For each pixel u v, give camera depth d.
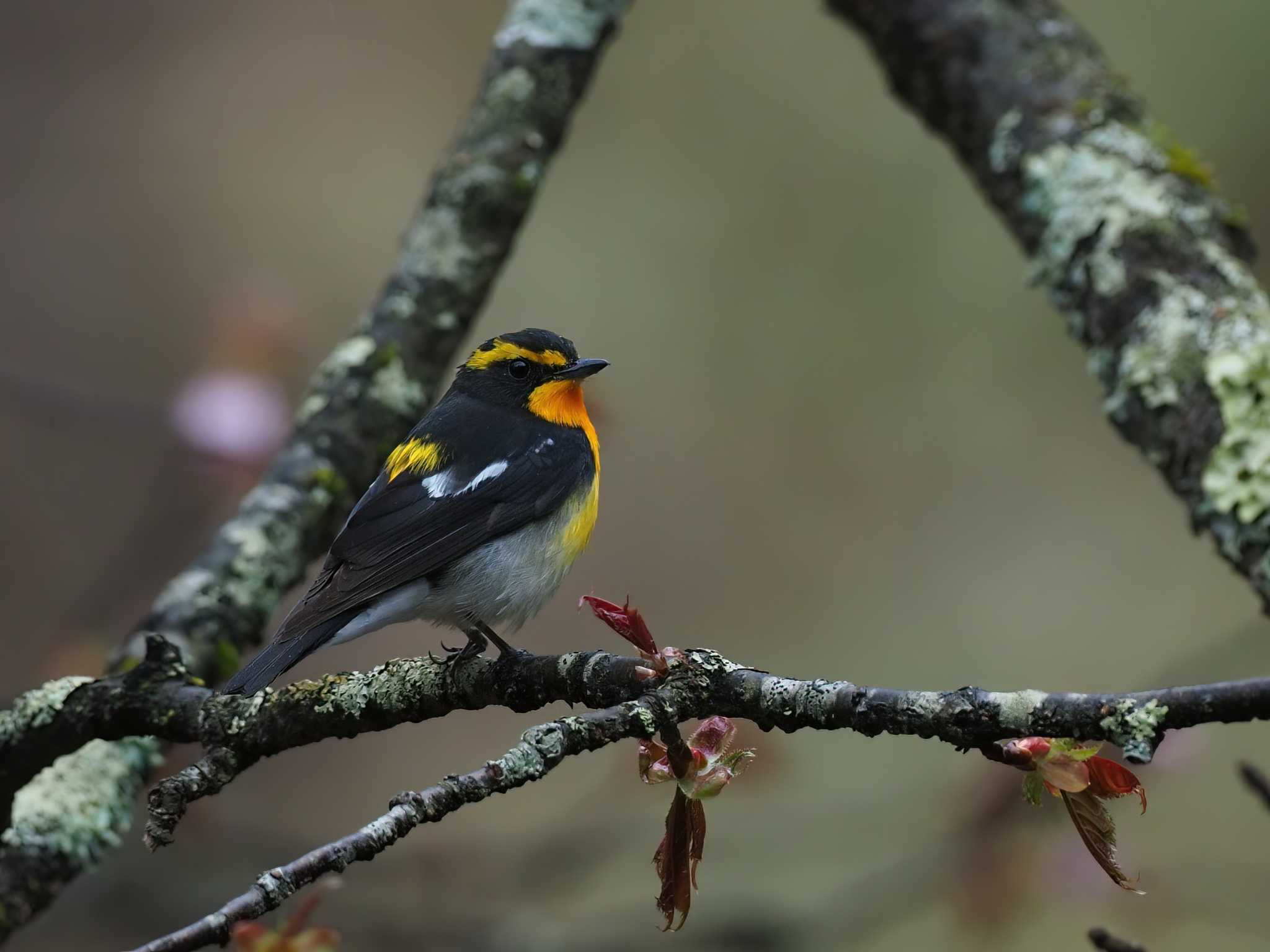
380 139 15.84
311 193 15.67
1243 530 6.67
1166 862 10.27
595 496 8.67
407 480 8.05
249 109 16.02
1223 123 14.16
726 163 14.86
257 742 5.98
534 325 14.53
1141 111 8.71
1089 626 13.94
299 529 8.12
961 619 13.98
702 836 4.85
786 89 14.91
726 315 14.70
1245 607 13.78
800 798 12.11
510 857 10.77
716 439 14.65
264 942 4.05
